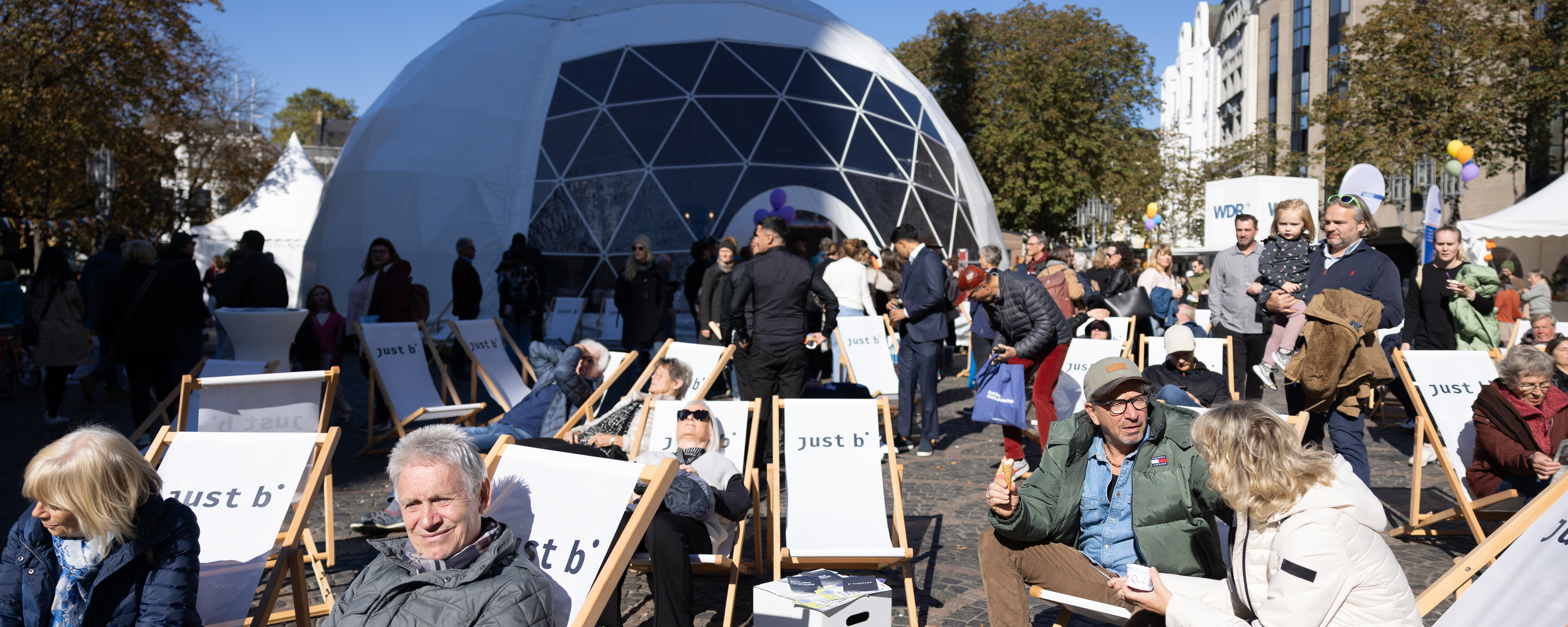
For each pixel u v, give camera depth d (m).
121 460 2.73
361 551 5.05
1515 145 25.20
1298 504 2.64
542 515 3.13
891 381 9.01
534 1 20.11
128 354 7.45
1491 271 7.07
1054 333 6.26
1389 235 34.66
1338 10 40.25
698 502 3.90
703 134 17.12
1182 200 39.88
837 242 16.88
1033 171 29.53
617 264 16.52
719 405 5.43
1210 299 7.40
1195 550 3.23
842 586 3.77
